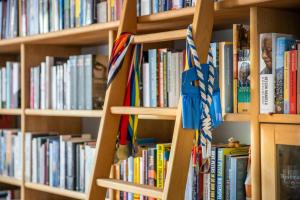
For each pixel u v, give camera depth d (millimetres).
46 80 2834
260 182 1895
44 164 2855
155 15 2145
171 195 1828
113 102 2119
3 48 3209
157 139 2588
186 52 1943
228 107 1987
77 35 2600
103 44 2988
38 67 2898
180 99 1866
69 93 2691
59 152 2768
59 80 2762
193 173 2094
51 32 2689
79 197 2611
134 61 2145
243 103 1954
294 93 1801
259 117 1882
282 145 1846
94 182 2094
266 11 1944
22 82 2959
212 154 2053
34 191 3002
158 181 2219
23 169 2971
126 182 2031
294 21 2062
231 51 1998
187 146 1873
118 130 2145
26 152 2963
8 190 3340
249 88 1938
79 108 2637
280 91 1836
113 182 2027
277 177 1856
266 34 1863
